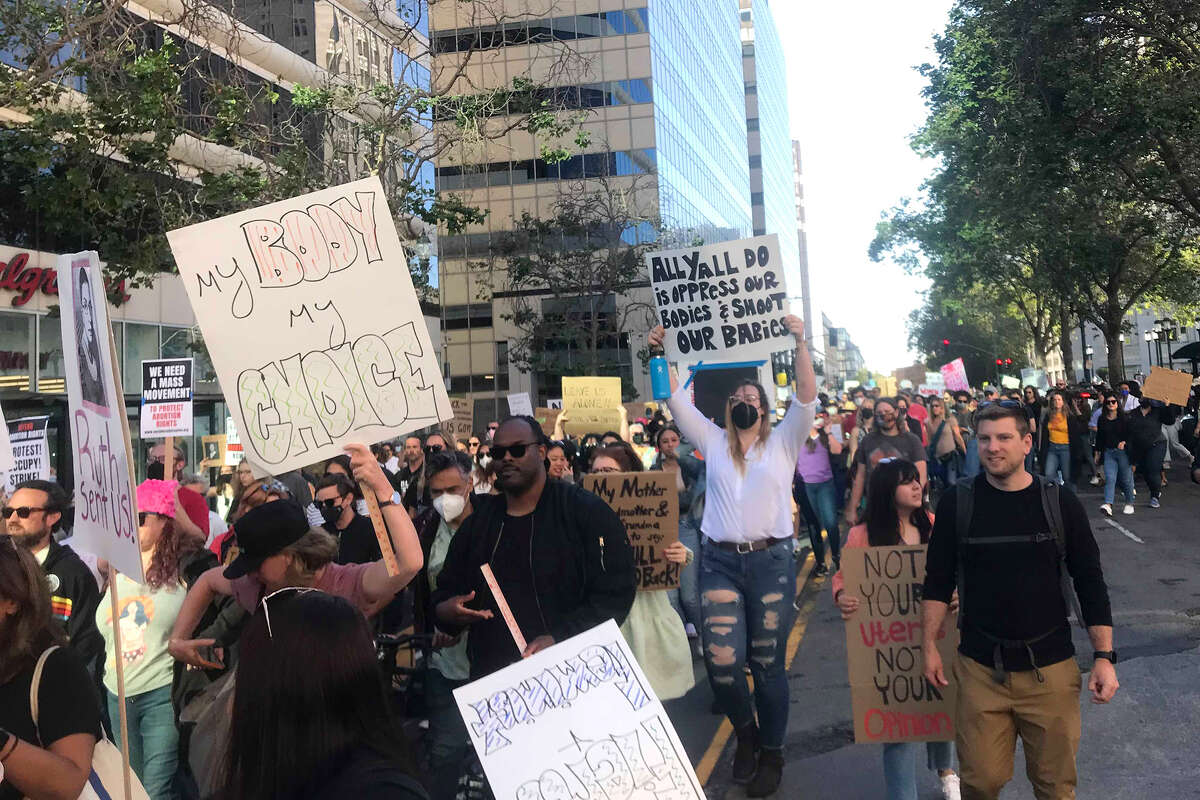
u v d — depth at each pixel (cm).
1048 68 2123
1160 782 506
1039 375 4591
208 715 397
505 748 269
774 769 521
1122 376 3569
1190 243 3222
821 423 1148
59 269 346
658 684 555
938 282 4500
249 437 355
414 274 2989
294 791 188
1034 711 374
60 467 2084
